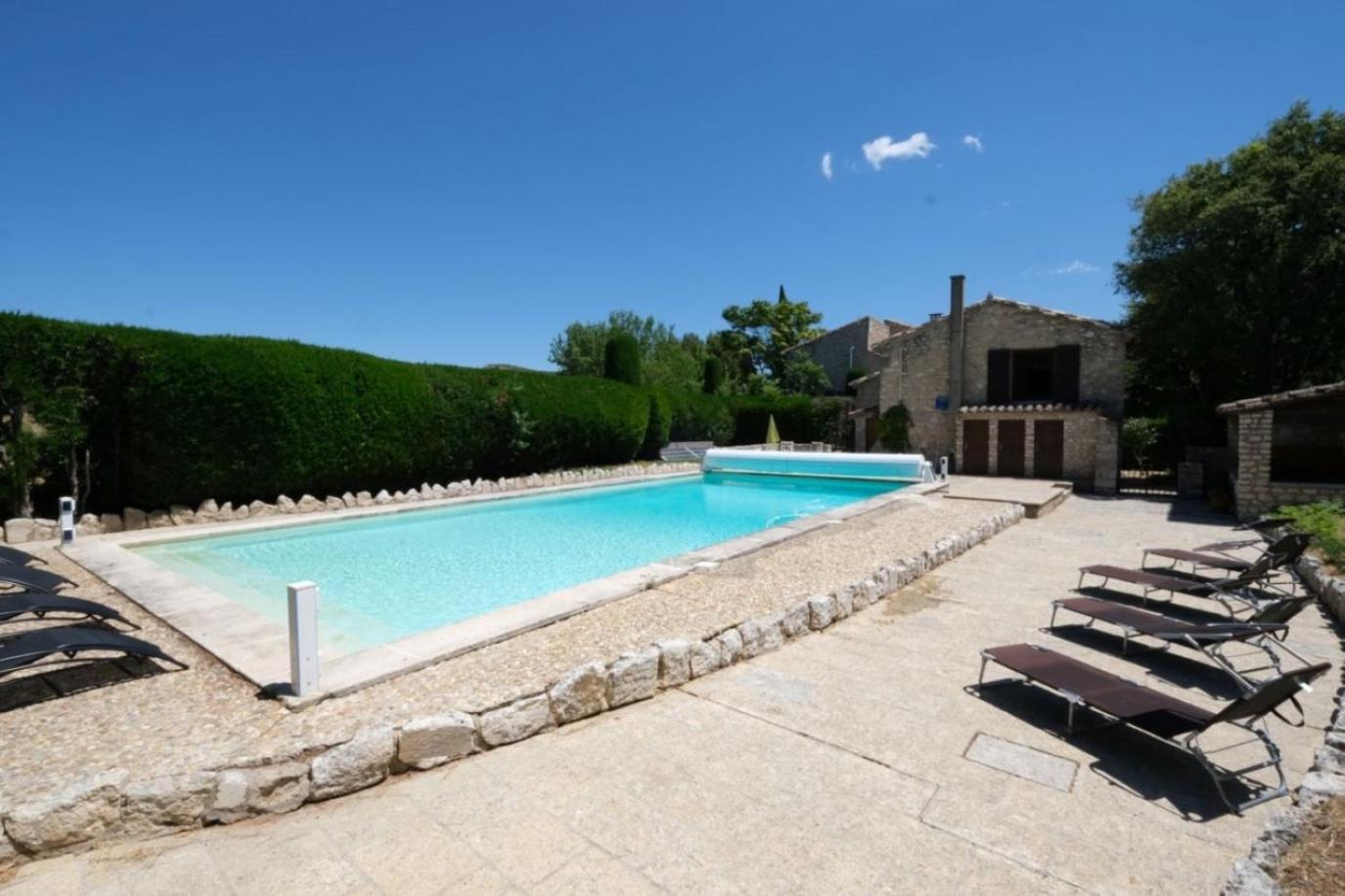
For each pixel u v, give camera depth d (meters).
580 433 19.53
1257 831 3.13
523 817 3.22
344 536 11.59
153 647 4.49
